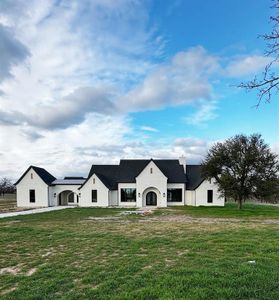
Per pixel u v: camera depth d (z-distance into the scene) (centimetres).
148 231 1616
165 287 675
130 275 791
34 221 2248
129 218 2441
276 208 3684
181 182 4328
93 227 1830
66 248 1199
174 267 851
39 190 4406
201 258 945
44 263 976
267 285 672
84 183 4300
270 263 869
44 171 4762
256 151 3341
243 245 1144
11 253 1143
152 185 4225
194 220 2255
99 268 873
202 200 4197
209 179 3806
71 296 659
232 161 3456
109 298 638
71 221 2220
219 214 2791
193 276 741
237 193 3444
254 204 4881
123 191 4384
